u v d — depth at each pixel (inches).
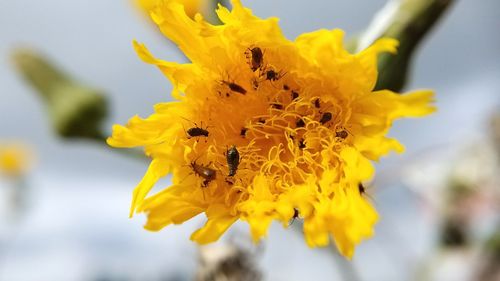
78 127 2.6
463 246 3.3
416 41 1.8
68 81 2.7
